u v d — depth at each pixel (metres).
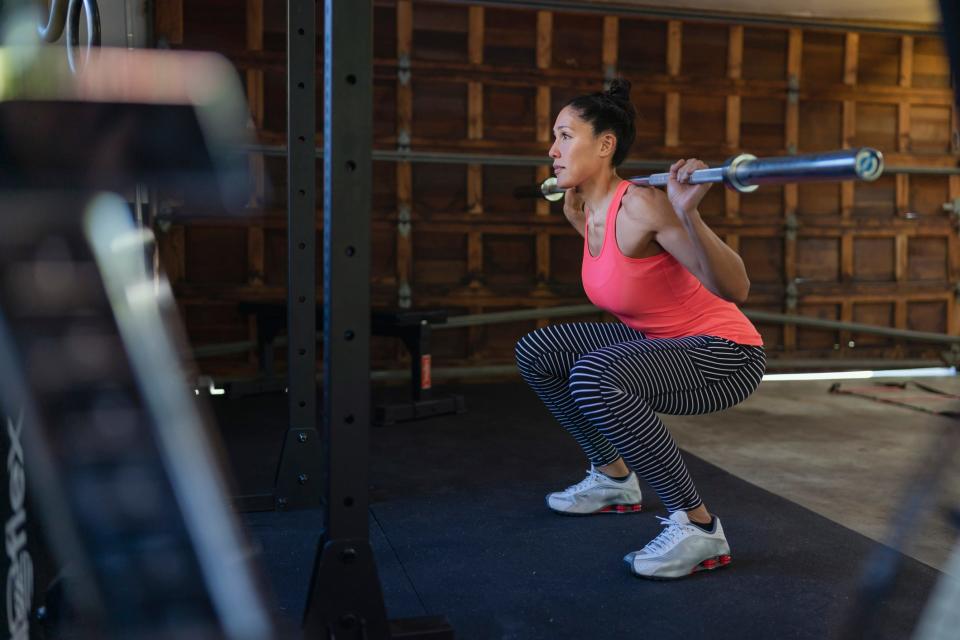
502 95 5.59
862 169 1.23
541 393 2.52
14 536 0.68
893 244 6.23
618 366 2.07
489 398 4.98
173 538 0.50
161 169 0.40
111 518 0.50
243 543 0.52
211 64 0.37
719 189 5.95
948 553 2.19
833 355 6.15
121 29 3.85
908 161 6.19
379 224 5.46
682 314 2.24
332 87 1.41
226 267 5.25
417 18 5.44
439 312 4.41
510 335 5.72
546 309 5.66
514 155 5.61
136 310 0.49
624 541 2.39
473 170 5.57
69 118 0.38
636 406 2.05
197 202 0.43
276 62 5.18
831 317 6.16
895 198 6.22
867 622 0.68
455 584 2.07
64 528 0.50
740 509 2.73
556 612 1.90
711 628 1.82
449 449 3.66
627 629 1.81
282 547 2.31
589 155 2.25
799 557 2.26
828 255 6.15
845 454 3.59
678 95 5.83
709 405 2.21
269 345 4.94
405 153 5.44
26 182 0.42
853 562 2.22
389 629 1.50
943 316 6.33
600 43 5.70
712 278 1.96
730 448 3.70
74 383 0.49
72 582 0.51
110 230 0.48
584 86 5.68
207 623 0.50
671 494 2.12
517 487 3.02
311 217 2.64
